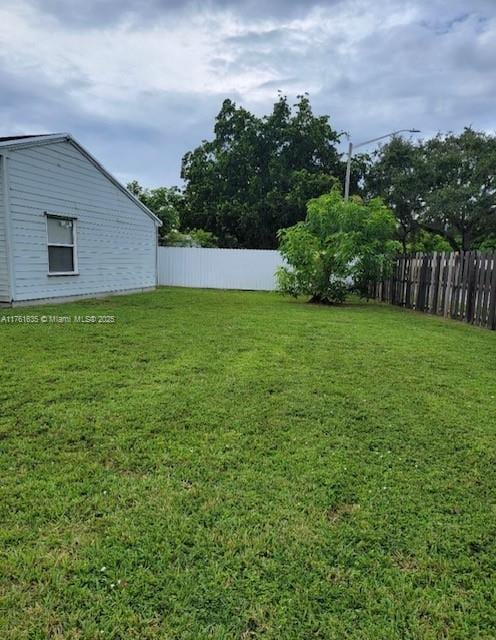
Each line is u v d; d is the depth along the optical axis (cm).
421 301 1068
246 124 2359
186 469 253
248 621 154
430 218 2189
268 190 2328
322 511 218
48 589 164
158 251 1727
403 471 260
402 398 383
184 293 1342
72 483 235
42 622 150
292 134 2286
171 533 197
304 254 1170
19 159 854
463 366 501
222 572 176
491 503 231
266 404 356
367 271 1147
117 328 669
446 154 2144
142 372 434
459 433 315
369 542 197
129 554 183
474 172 2091
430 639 150
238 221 2267
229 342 586
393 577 177
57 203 967
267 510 217
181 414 330
